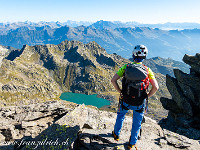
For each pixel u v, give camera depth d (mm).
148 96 1965
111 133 2477
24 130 3527
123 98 2002
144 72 1812
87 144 2236
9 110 4098
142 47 1909
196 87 6035
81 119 2879
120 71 1989
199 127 5281
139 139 2469
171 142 2420
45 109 4273
